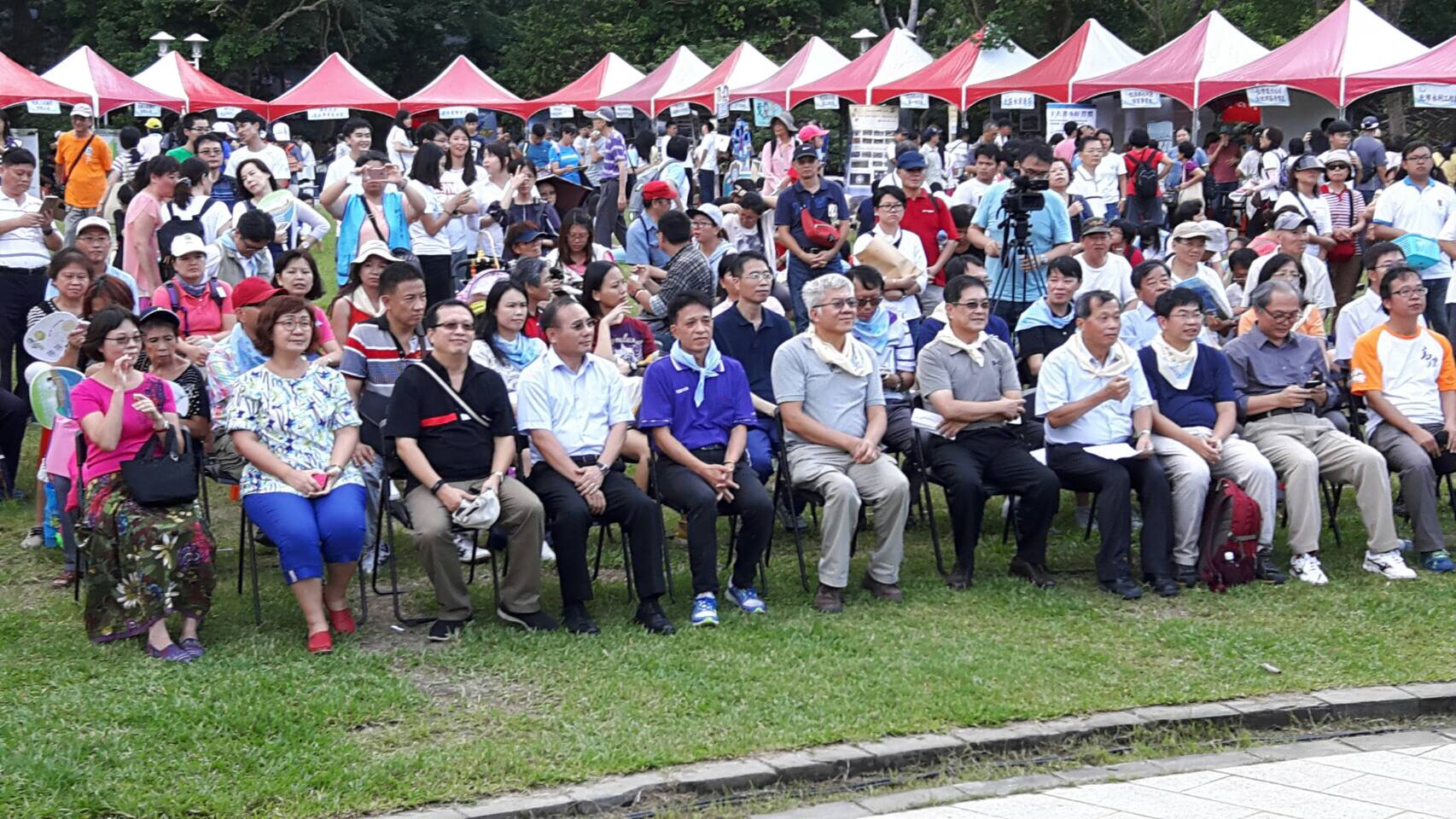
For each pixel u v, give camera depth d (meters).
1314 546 7.24
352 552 6.21
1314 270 9.68
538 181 12.45
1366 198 15.88
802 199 10.30
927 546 7.91
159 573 5.92
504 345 7.36
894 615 6.63
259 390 6.29
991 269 10.04
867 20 38.81
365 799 4.64
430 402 6.43
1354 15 19.56
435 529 6.19
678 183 16.97
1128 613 6.74
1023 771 5.12
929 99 24.16
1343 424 8.04
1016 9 31.80
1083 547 7.92
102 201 13.55
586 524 6.40
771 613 6.64
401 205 10.09
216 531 8.00
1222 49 20.77
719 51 36.56
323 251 18.25
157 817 4.50
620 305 8.23
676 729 5.23
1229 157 20.88
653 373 6.88
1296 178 12.29
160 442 6.21
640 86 29.55
